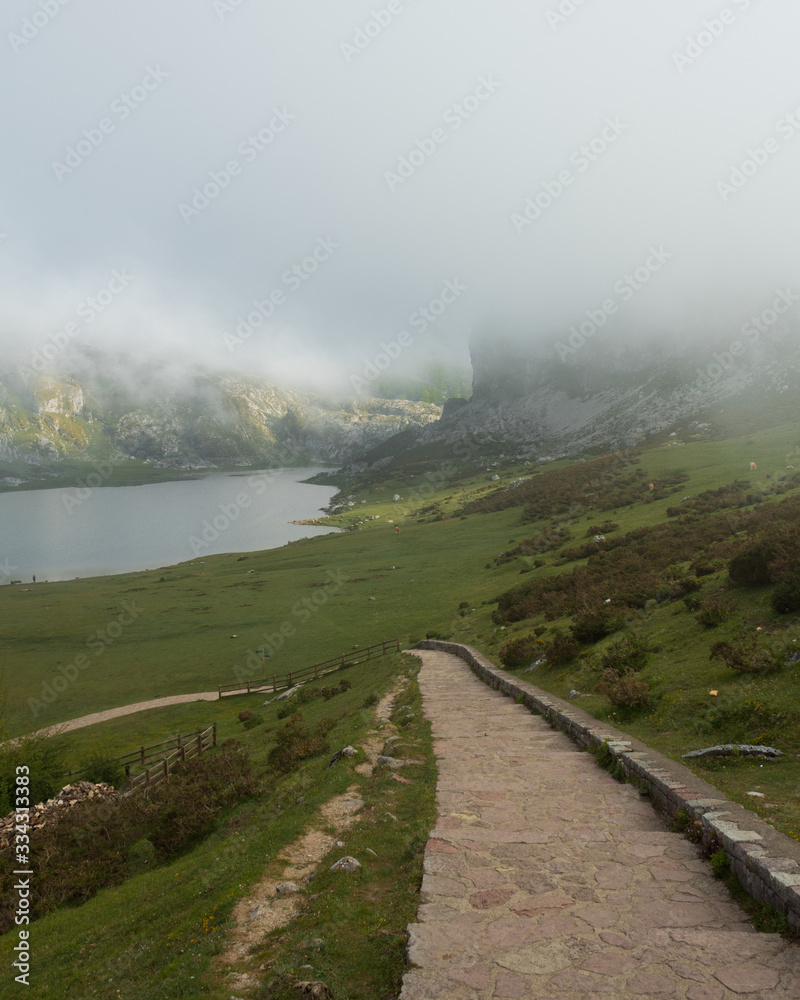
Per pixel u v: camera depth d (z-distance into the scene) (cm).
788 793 855
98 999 640
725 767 1015
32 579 12862
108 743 3256
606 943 547
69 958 872
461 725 1672
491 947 547
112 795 2017
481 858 758
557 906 626
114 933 907
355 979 530
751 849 647
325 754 1667
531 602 4153
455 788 1070
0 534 19362
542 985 483
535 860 747
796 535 2133
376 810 995
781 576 1884
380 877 748
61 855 1577
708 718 1255
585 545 5994
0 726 2741
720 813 784
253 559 12550
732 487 6694
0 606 9469
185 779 1842
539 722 1683
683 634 2002
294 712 3278
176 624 7438
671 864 723
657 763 1052
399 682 2777
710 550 3328
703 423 19212
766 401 19700
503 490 15038
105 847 1603
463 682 2630
